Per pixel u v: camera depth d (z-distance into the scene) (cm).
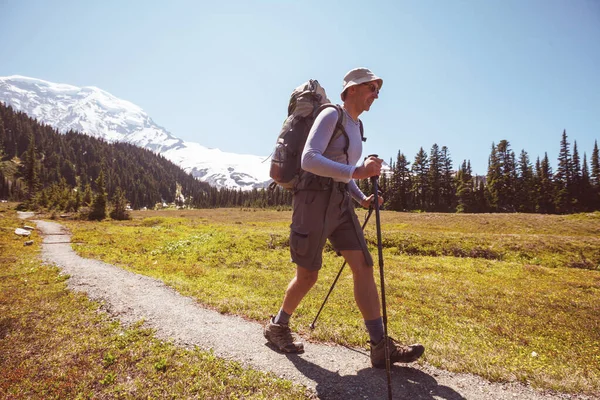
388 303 822
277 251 1814
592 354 523
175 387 295
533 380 330
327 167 274
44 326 440
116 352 363
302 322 498
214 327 445
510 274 1346
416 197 10638
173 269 1135
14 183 15988
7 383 302
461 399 286
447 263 1580
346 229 320
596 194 8862
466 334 587
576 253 1873
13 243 1983
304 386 297
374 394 286
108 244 1998
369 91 326
